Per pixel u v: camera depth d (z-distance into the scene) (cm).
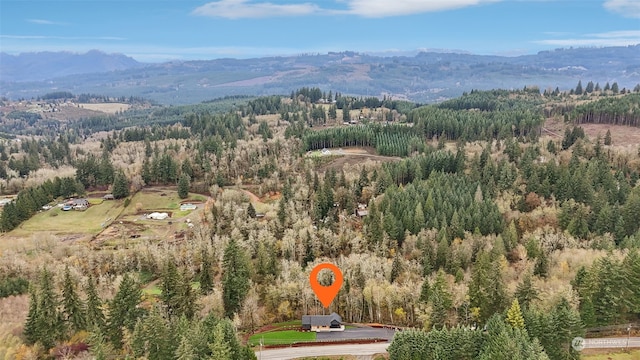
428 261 14750
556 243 16112
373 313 12681
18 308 12850
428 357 9350
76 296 11306
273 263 14375
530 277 11431
